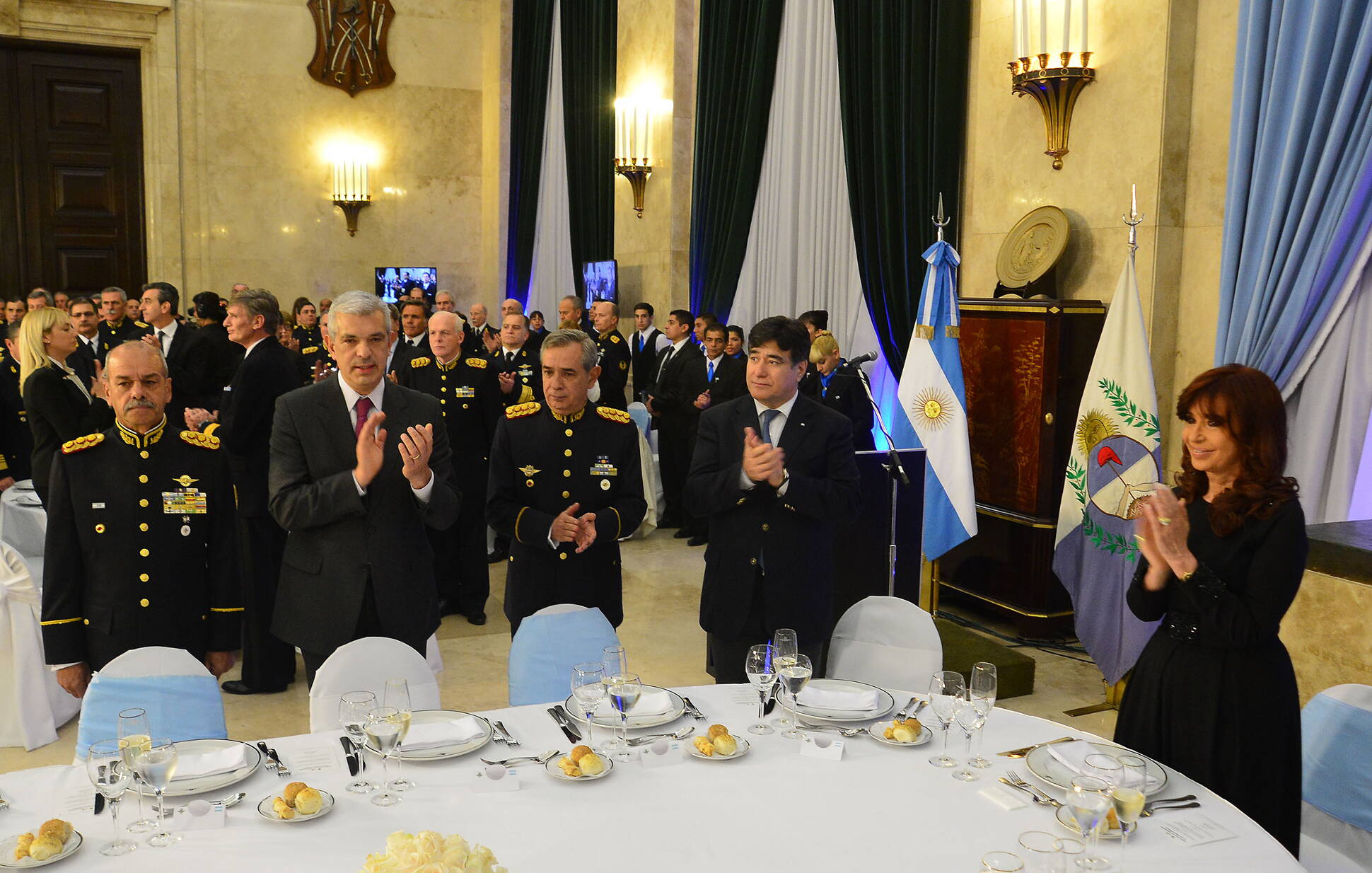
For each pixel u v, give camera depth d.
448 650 5.14
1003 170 5.56
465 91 13.00
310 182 12.43
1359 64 3.96
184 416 6.31
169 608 3.05
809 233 7.55
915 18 6.10
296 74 12.25
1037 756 2.23
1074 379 5.10
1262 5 4.29
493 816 1.98
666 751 2.26
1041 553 5.16
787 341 3.21
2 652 3.91
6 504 4.46
